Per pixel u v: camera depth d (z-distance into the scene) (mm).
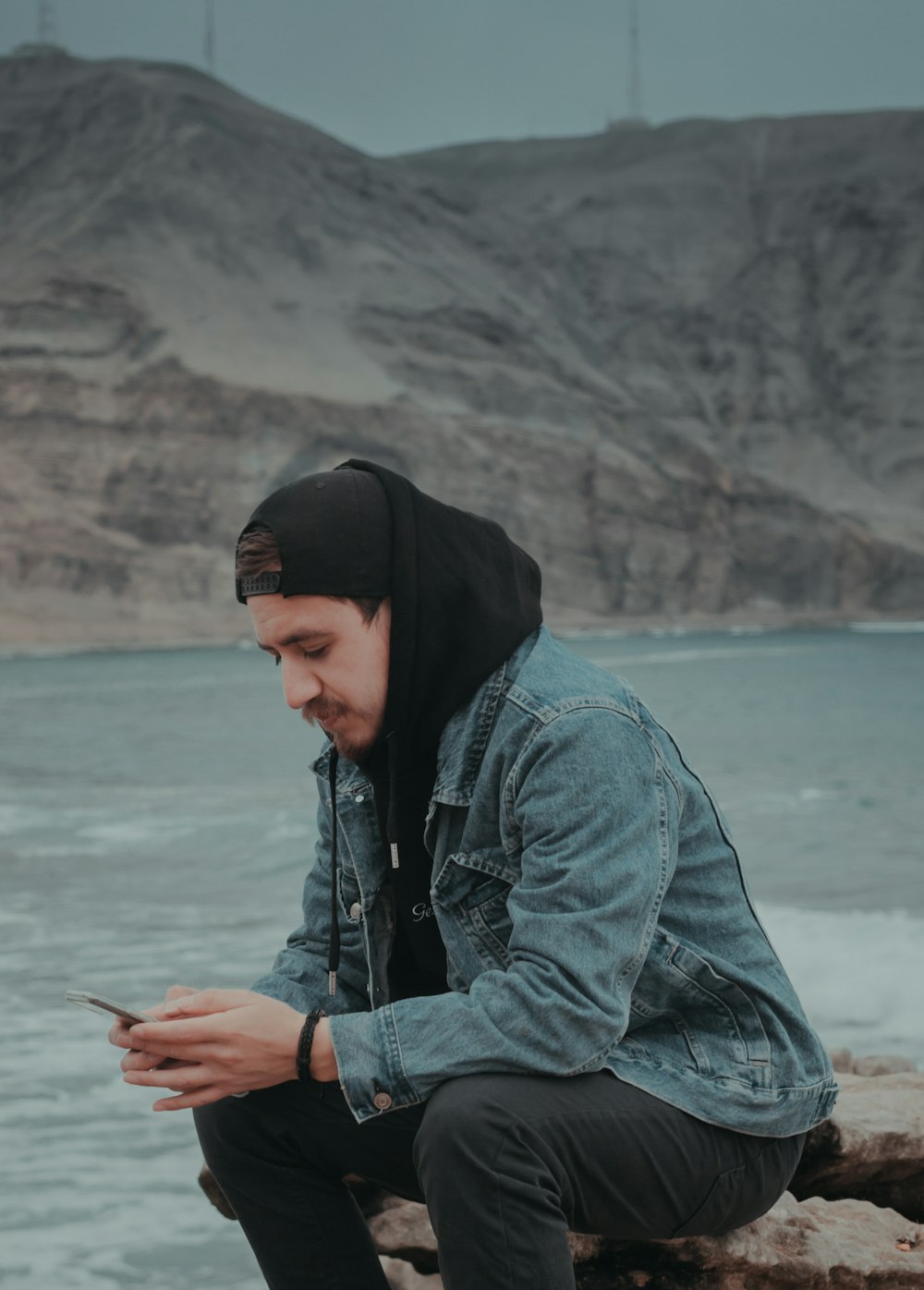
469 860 1774
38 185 133375
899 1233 2221
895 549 118750
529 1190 1603
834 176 168125
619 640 90188
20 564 86500
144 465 92062
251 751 20766
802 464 137000
